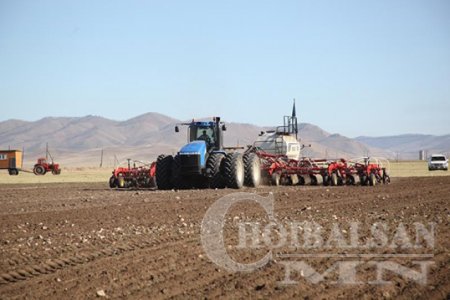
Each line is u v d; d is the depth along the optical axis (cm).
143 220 2991
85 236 2450
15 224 2905
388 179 6456
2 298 1532
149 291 1591
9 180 9144
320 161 6162
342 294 1579
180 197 4334
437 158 12744
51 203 4050
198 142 5234
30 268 1852
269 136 6944
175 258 2003
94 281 1694
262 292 1585
